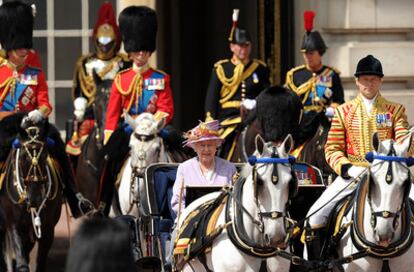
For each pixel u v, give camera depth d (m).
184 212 34.41
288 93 41.41
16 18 46.66
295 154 45.75
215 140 35.97
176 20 76.31
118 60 55.69
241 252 31.41
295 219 35.78
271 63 60.94
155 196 37.34
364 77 34.81
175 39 76.00
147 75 48.28
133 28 48.59
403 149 31.17
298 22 59.28
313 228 34.34
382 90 58.22
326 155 35.19
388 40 58.41
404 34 58.59
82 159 49.34
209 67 76.31
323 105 51.31
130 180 42.53
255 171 30.38
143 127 42.34
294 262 31.86
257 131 47.41
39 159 41.50
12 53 46.81
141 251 36.47
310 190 35.69
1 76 46.84
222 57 72.56
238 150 48.75
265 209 30.17
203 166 36.28
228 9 71.12
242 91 53.72
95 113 49.75
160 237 36.28
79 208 44.66
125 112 43.09
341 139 35.22
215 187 35.03
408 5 58.22
